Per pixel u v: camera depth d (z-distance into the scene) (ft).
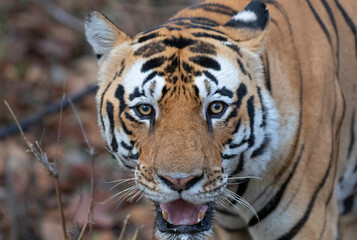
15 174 35.40
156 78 18.17
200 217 18.45
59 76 45.55
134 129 18.56
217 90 18.15
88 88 36.73
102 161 39.24
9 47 46.91
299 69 20.76
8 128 34.53
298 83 20.61
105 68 19.61
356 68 23.38
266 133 19.29
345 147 23.38
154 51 18.67
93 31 19.83
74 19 48.26
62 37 49.11
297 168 20.70
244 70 18.81
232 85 18.38
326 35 21.86
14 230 30.12
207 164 17.80
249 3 20.30
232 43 19.06
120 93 18.79
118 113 18.80
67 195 35.70
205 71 18.16
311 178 21.02
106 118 19.22
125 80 18.74
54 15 48.44
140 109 18.42
